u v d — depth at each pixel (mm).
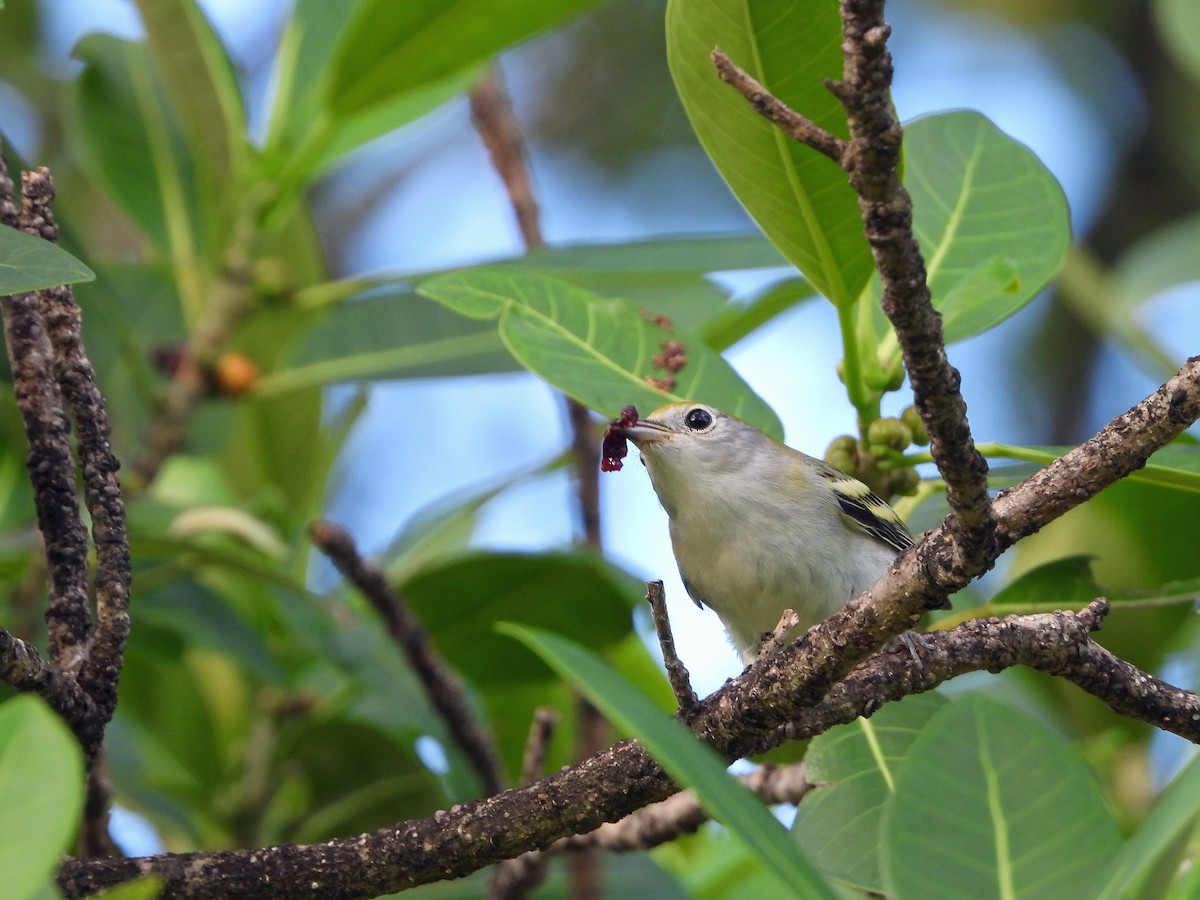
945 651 5707
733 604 9414
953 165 8758
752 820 3916
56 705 5434
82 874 5336
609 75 19734
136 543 8758
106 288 10477
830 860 7000
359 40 9789
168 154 11453
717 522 9195
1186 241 11484
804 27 6008
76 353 5805
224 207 10836
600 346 8094
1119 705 5836
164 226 11406
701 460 9289
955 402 4945
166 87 11156
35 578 8805
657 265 9219
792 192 6516
